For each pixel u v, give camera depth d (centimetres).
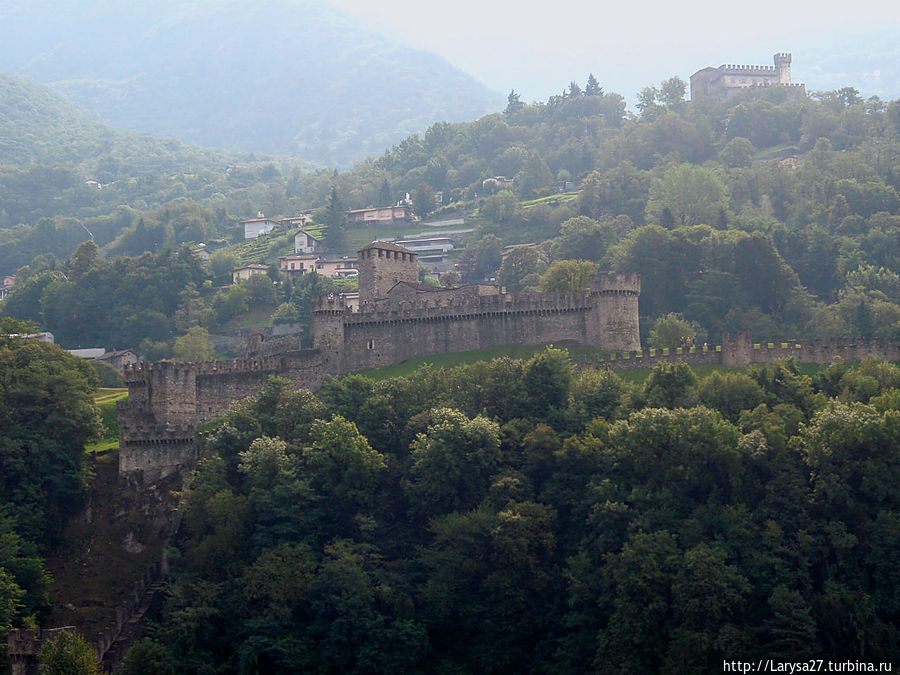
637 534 19762
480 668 19888
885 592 19025
